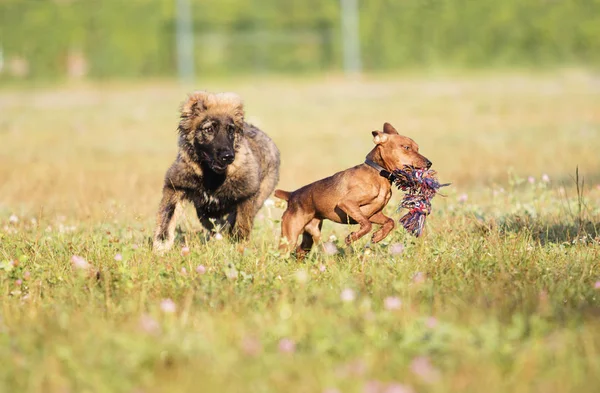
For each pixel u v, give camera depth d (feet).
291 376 21.76
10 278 32.96
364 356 22.58
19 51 231.91
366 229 35.37
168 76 241.96
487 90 182.80
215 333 24.43
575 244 37.50
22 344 24.08
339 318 26.07
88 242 39.27
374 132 36.17
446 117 136.15
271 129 128.06
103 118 145.79
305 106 162.81
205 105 43.52
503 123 123.65
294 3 250.16
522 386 20.62
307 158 92.38
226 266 32.50
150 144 110.32
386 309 26.63
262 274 32.58
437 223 43.21
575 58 249.34
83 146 107.34
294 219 38.22
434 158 88.17
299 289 29.73
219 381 21.33
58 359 22.82
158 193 65.46
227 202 44.01
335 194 36.73
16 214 54.80
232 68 249.55
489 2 247.70
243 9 249.14
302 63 250.57
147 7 238.68
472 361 21.97
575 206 48.01
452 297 28.53
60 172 80.89
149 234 44.45
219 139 41.96
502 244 36.50
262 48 249.96
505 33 248.73
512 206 49.78
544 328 24.43
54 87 222.28
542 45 249.34
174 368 22.41
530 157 84.17
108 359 22.41
